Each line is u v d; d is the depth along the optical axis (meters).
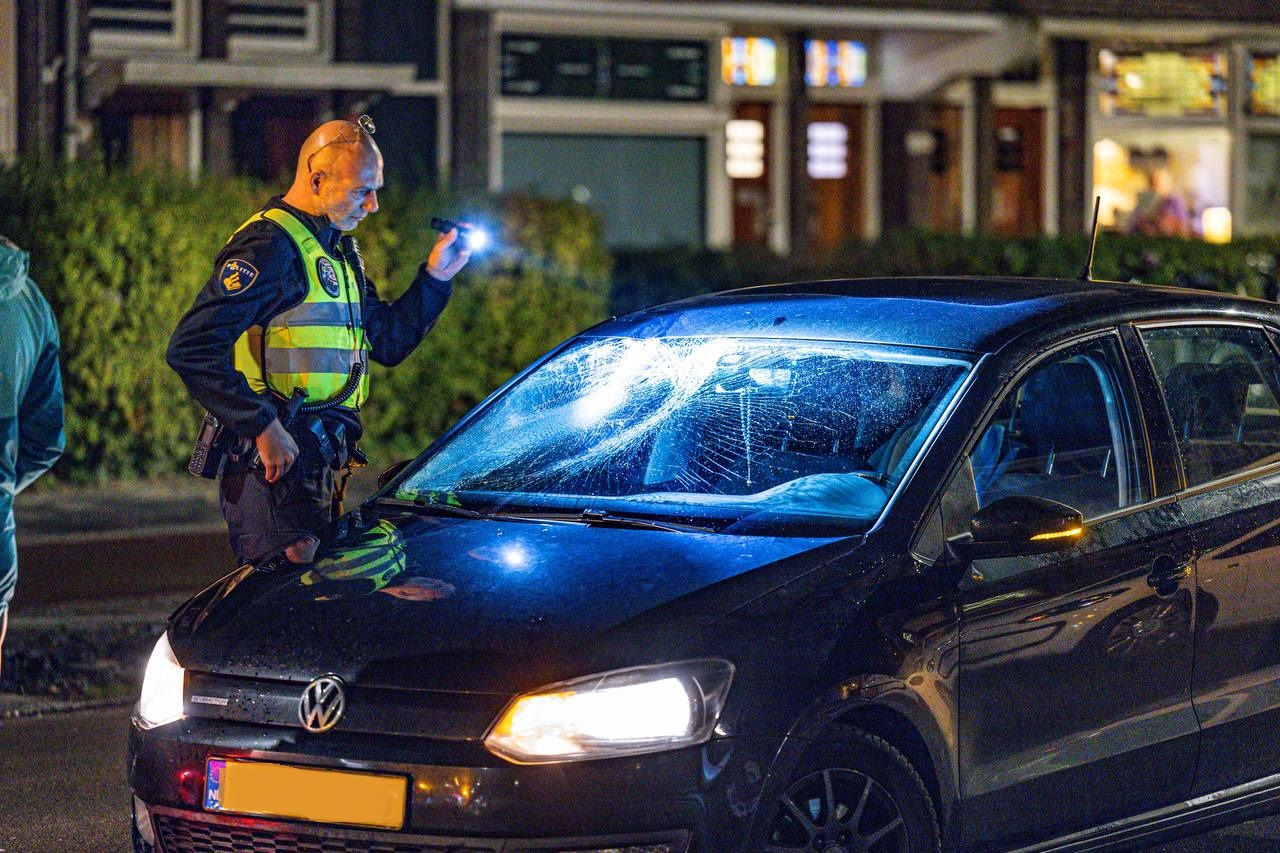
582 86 33.38
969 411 8.16
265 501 9.64
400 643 7.09
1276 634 8.89
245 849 7.09
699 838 6.80
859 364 8.62
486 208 24.27
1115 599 8.21
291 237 9.66
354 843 6.88
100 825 10.09
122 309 21.45
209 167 29.81
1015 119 38.62
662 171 34.12
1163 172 39.62
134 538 18.77
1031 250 27.73
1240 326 9.41
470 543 7.91
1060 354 8.59
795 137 36.09
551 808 6.70
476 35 32.25
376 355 10.52
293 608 7.48
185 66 28.88
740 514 7.98
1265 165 40.09
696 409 8.72
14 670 13.72
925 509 7.79
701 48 34.12
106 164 23.39
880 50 37.09
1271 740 8.90
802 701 7.03
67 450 21.50
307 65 30.67
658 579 7.32
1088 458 8.52
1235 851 9.52
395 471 9.33
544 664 6.88
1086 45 38.44
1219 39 38.97
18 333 8.43
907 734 7.47
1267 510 8.91
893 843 7.38
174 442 22.11
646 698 6.83
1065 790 8.05
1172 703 8.47
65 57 28.25
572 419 9.02
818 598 7.30
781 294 9.62
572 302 24.81
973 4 36.28
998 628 7.74
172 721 7.36
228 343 9.45
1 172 21.14
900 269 27.97
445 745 6.83
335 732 6.98
